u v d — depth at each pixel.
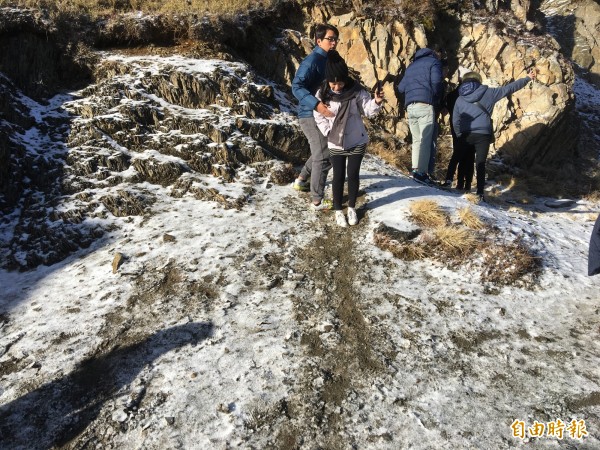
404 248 4.51
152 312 3.72
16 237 4.77
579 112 12.16
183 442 2.66
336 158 4.70
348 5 9.00
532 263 4.45
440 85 6.39
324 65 4.73
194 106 6.50
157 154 5.75
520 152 8.71
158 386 3.04
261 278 4.12
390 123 8.48
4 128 5.56
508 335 3.61
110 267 4.28
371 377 3.14
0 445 2.68
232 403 2.90
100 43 7.27
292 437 2.71
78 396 2.99
